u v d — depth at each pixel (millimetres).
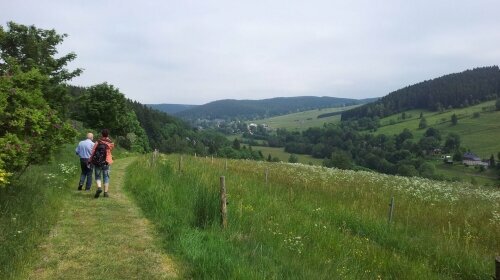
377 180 20750
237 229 8336
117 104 46812
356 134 146500
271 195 13922
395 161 111312
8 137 7582
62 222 8195
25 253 6070
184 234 7398
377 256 8523
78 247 6809
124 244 7098
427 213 12773
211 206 8867
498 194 17891
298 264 6777
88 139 12312
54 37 24141
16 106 8250
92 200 10562
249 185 15250
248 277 5598
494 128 154250
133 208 9875
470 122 165125
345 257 8102
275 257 7031
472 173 102625
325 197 14523
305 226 9883
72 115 43250
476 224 11625
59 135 9547
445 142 130500
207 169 19016
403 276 7691
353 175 23219
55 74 24234
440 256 8930
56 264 6074
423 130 161000
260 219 9805
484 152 126812
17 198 8359
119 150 47094
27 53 23078
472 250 9203
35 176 11531
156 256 6609
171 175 14648
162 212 9062
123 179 15250
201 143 124812
